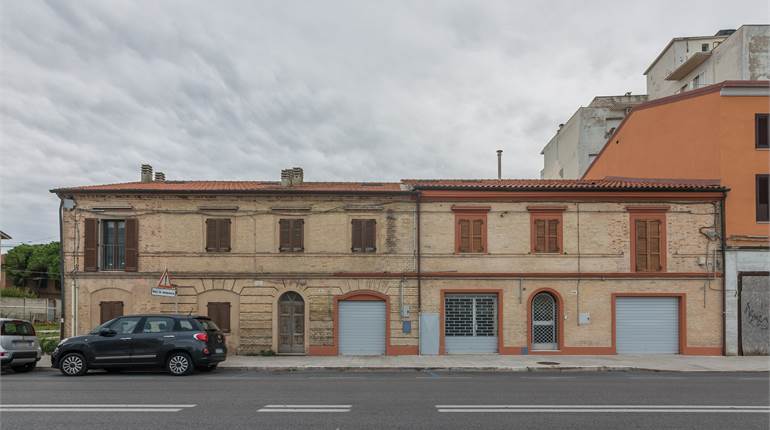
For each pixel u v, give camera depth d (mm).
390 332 21156
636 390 12781
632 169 26922
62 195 21297
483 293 21422
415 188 21281
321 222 21500
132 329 16125
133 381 14461
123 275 21156
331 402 11008
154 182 24812
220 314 21219
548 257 21250
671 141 24078
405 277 21266
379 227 21484
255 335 21109
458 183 23312
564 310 21094
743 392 12523
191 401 11117
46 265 69375
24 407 10453
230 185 23828
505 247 21359
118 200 21359
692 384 13930
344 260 21391
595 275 21172
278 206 21469
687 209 21281
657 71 44000
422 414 9812
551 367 17516
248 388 13047
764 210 21234
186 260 21297
